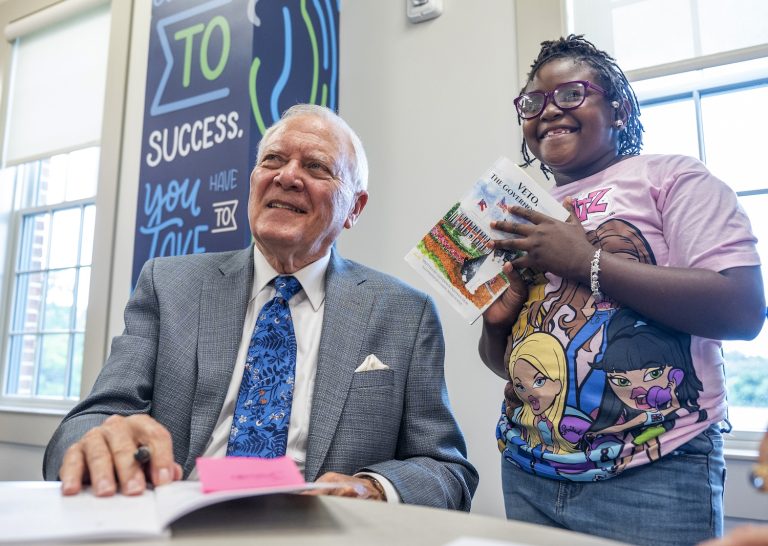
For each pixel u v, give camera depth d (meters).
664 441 0.85
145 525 0.47
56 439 0.93
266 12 1.82
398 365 1.17
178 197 1.92
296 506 0.59
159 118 2.02
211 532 0.49
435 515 0.56
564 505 0.93
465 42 1.79
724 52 1.50
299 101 1.89
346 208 1.30
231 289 1.21
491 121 1.72
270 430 1.07
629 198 0.98
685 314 0.85
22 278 2.93
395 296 1.26
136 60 2.50
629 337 0.90
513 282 1.08
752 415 1.42
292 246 1.19
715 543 0.37
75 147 2.75
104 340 2.31
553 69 1.10
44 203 2.93
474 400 1.62
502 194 1.09
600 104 1.05
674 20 1.59
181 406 1.10
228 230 1.77
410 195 1.82
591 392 0.91
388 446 1.11
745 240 0.86
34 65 2.97
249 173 1.75
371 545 0.46
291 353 1.15
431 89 1.83
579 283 0.98
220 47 1.87
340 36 2.04
